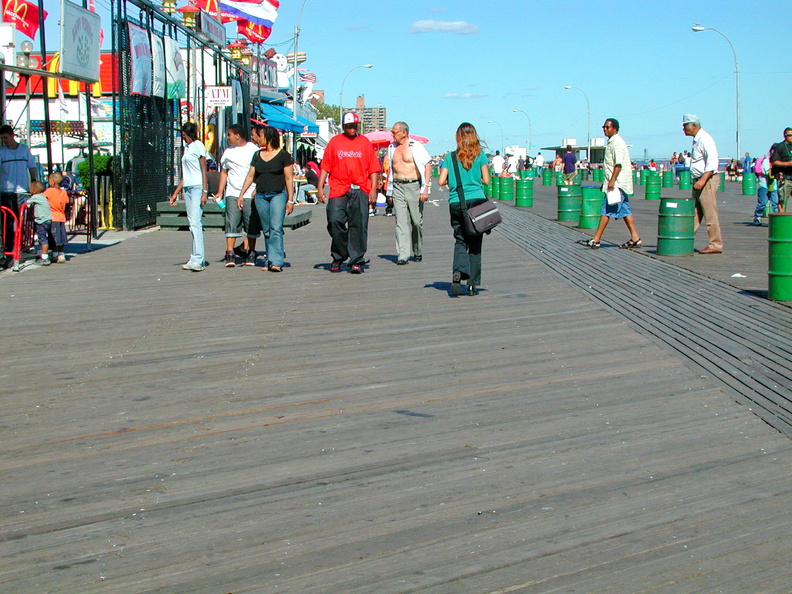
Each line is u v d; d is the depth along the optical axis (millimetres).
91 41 14484
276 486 4367
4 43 12891
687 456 4699
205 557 3627
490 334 7699
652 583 3357
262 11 32562
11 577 3482
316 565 3541
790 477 4387
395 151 12031
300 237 16859
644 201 31641
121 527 3926
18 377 6500
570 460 4664
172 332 7957
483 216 9156
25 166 12914
